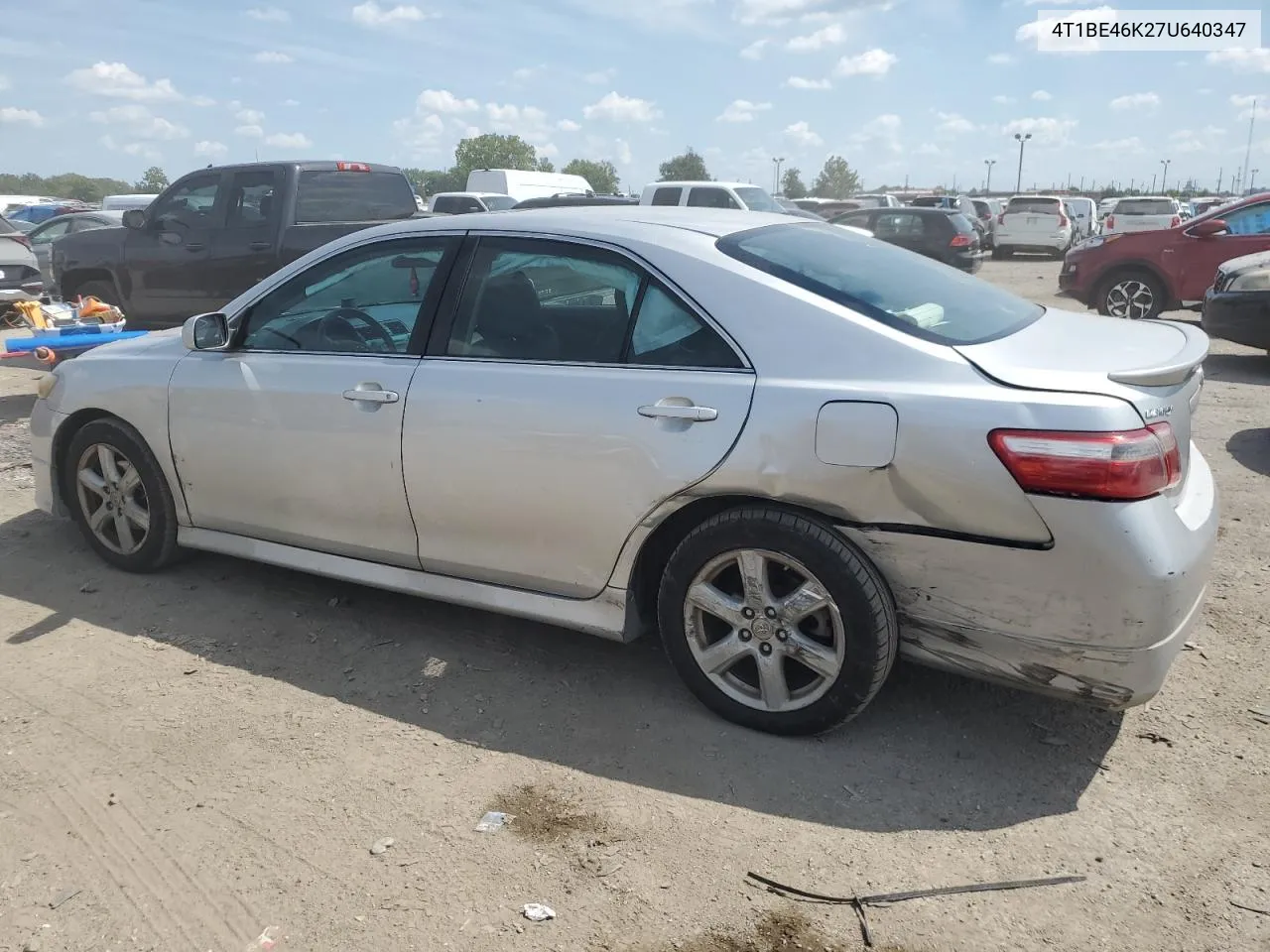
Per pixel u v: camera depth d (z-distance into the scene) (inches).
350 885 100.2
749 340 118.3
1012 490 102.9
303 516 154.3
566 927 93.8
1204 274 437.7
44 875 103.0
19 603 169.0
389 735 127.6
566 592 134.4
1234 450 251.6
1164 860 101.0
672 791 114.7
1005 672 110.7
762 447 114.0
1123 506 100.7
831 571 113.7
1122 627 102.6
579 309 130.9
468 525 137.5
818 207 1205.1
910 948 90.4
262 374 154.8
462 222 143.8
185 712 133.6
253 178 355.9
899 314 118.1
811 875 100.3
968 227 793.6
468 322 139.0
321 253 155.2
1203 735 123.0
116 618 163.0
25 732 129.2
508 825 109.1
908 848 104.1
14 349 275.4
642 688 138.3
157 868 103.3
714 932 92.9
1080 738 123.4
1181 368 108.0
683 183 683.4
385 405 140.9
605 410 124.0
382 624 159.6
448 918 95.3
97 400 173.0
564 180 1080.8
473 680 141.5
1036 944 90.4
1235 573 171.9
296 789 116.1
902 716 129.3
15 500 223.3
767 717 123.9
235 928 94.9
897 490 108.3
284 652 150.8
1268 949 88.9
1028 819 108.3
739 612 122.3
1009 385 106.3
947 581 109.5
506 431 130.6
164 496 171.5
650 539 127.8
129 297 381.4
